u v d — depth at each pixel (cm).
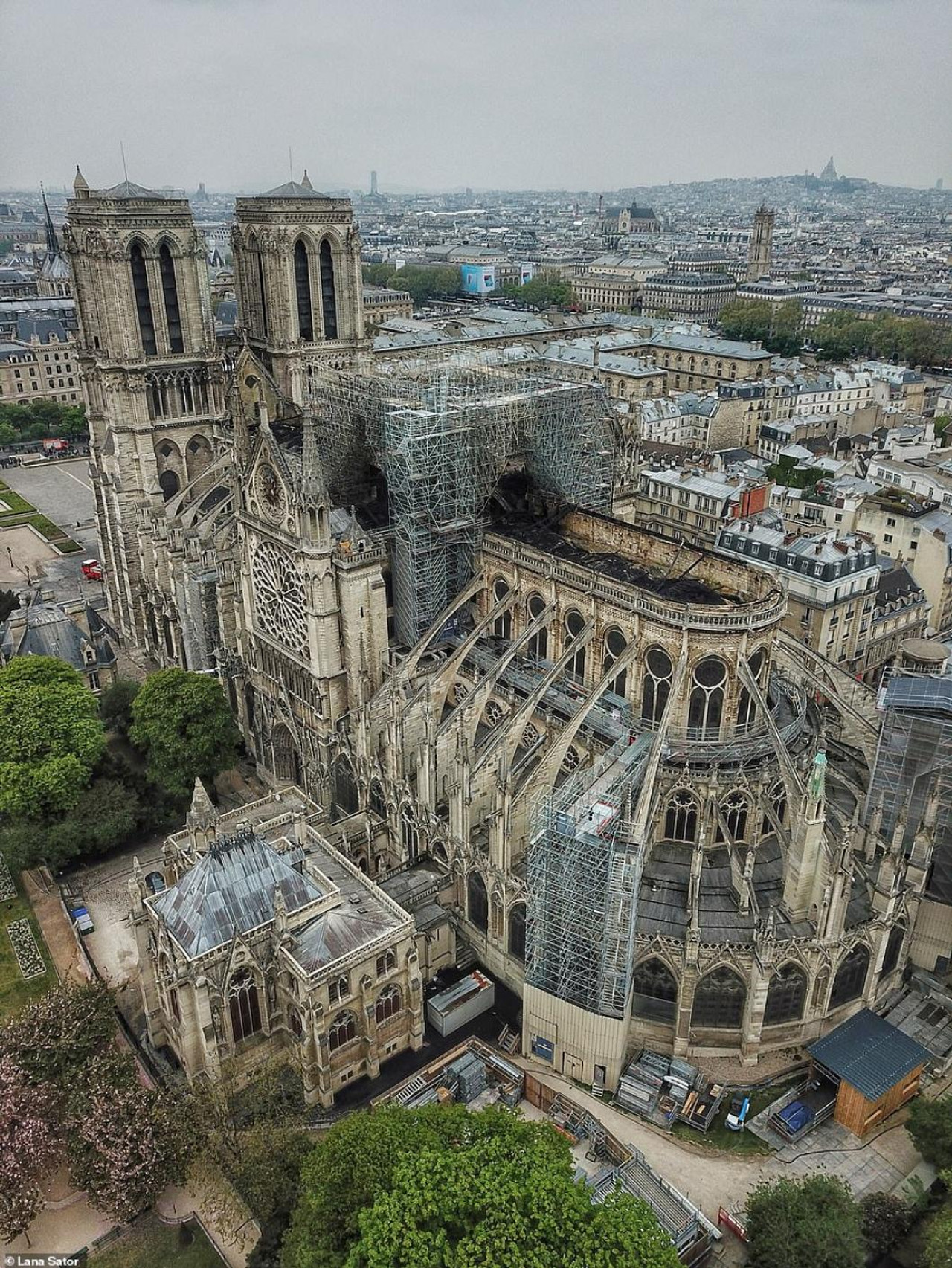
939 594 17675
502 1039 9488
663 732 9644
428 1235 6000
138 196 14238
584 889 8294
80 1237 7731
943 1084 9019
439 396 12312
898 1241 7406
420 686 11525
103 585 19738
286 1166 7569
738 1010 8994
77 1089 8019
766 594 10250
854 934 8875
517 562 11738
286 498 11712
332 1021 8612
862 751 11675
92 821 11544
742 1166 8212
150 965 9081
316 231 14488
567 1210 6156
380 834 11412
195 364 15462
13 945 10706
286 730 13500
